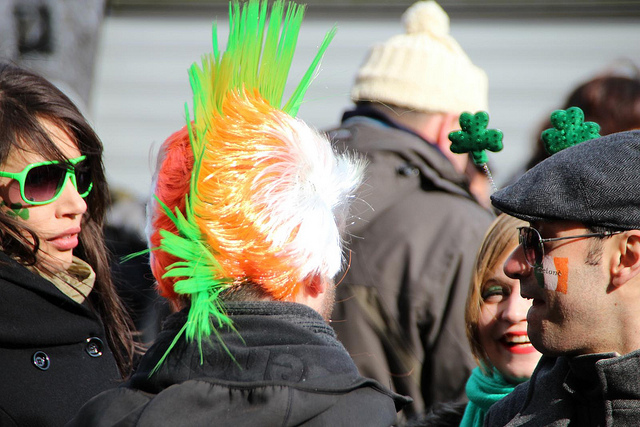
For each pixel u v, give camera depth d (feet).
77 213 22.81
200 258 17.02
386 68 35.55
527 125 72.49
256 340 17.04
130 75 78.23
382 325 30.91
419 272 30.86
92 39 55.16
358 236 31.37
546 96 72.49
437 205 31.91
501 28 73.20
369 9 74.13
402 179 32.19
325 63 74.08
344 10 74.23
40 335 21.89
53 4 52.03
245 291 17.51
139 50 78.33
